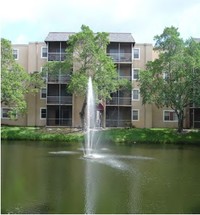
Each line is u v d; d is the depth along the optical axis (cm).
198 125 5150
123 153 3153
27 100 5306
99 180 1947
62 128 4834
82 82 4284
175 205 1488
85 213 1370
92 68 4438
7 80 4259
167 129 4738
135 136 4303
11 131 4419
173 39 4294
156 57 5406
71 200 1547
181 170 2266
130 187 1786
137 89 5284
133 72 5300
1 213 1362
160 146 3850
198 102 4203
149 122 5250
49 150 3275
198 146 3862
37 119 5319
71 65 4619
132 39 5159
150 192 1694
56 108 5250
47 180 1934
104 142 4194
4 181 1895
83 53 4428
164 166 2416
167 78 4378
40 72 4997
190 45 4362
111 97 4988
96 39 4538
